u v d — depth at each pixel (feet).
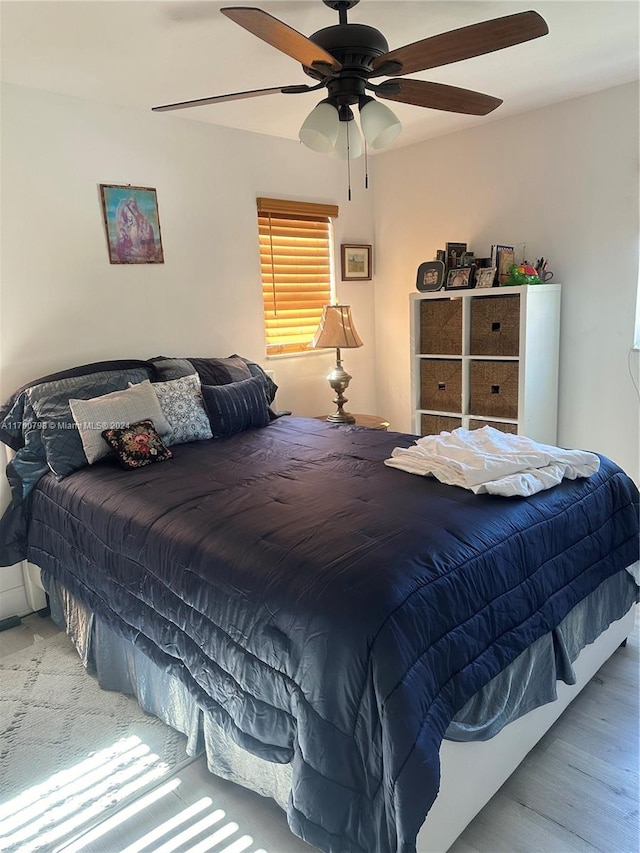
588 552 5.95
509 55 7.99
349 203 13.21
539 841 4.73
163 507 6.02
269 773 4.94
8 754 5.98
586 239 10.39
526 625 4.92
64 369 8.97
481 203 11.73
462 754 4.49
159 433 8.25
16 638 8.13
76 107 8.73
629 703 6.27
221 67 7.72
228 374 10.00
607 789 5.21
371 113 5.81
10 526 7.89
